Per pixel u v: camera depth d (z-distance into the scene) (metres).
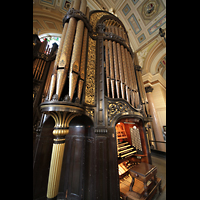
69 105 1.42
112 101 2.17
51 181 1.31
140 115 2.46
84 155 1.97
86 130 2.15
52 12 5.79
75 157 2.03
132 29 7.32
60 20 6.17
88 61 2.33
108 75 2.34
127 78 2.62
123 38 3.25
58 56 1.85
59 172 1.39
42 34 6.88
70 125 2.30
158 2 5.75
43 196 1.99
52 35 7.19
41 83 3.34
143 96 3.58
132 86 2.74
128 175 2.63
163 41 6.59
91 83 2.18
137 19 6.77
